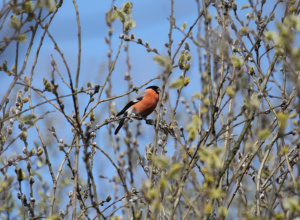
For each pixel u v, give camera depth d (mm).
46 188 11039
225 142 9000
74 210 8016
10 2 7715
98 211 8047
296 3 8852
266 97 9273
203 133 8969
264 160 8742
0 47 7684
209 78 8469
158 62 7895
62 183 11492
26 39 7785
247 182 11203
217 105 8883
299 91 7641
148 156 9094
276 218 6824
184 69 8953
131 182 9031
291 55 6766
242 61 7758
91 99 8867
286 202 6590
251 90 8500
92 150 9312
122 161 10000
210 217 8078
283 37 6766
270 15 9227
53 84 8133
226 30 9180
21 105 9156
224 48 8562
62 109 8281
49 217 7734
